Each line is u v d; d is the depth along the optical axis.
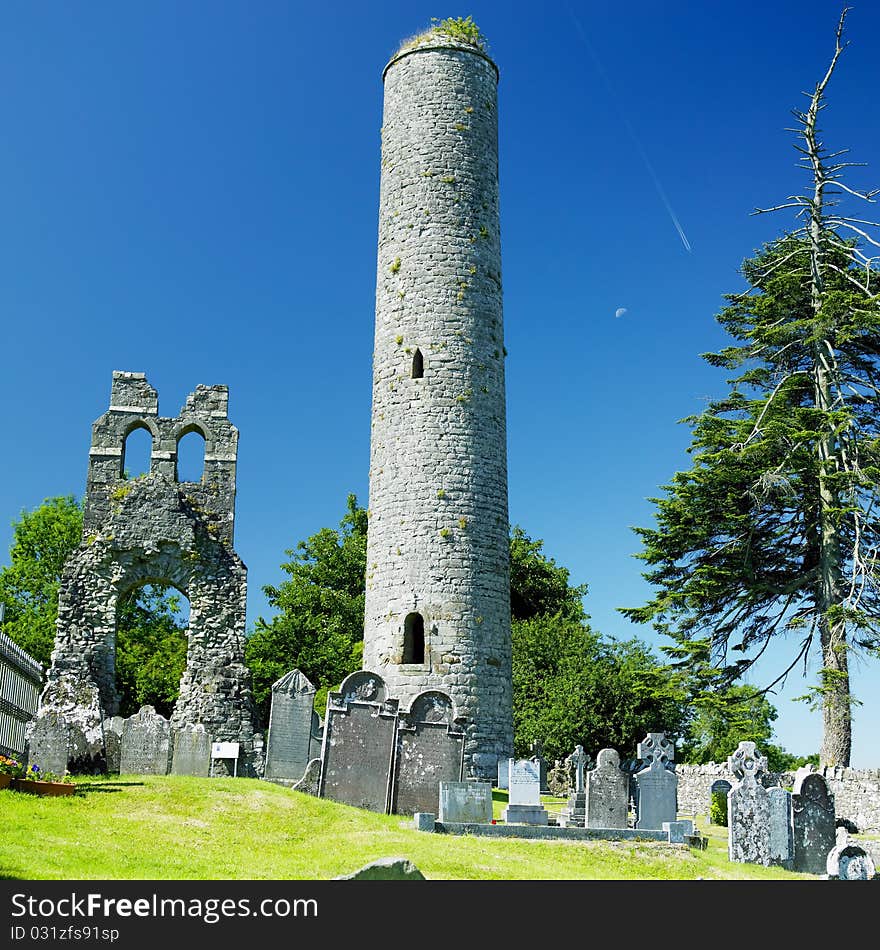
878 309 35.00
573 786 32.84
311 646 47.34
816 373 36.25
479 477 29.62
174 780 20.11
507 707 28.66
